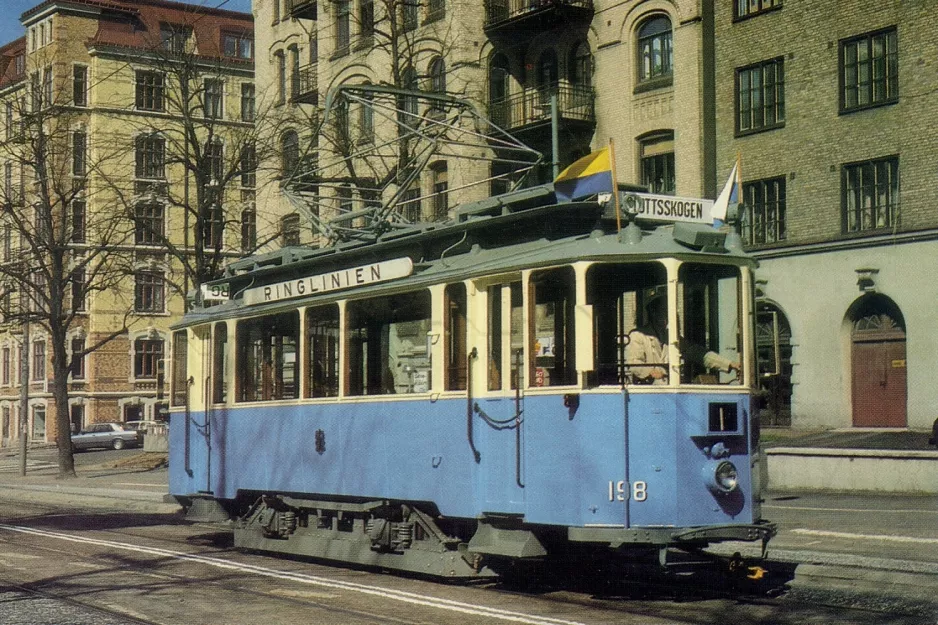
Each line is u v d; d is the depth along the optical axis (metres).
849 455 19.92
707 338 10.95
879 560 12.23
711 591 11.82
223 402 16.09
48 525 21.09
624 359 10.80
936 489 18.84
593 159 11.28
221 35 64.88
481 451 11.62
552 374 10.98
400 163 24.88
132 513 24.52
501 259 11.66
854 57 29.39
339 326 13.80
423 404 12.36
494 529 11.50
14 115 57.19
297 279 14.59
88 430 58.94
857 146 29.27
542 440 10.95
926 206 27.95
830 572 12.22
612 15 32.84
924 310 27.95
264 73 45.41
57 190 37.78
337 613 10.47
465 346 11.85
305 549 14.29
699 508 10.64
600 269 10.90
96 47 61.09
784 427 30.72
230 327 15.99
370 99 15.73
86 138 59.12
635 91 32.53
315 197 16.41
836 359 29.75
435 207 35.31
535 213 11.48
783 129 30.67
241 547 15.61
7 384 70.75
